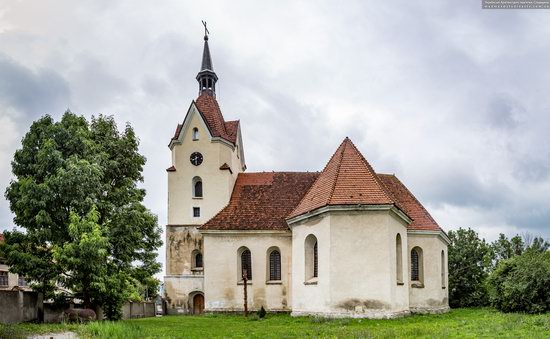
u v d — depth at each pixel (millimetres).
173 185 45750
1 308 28141
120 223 33875
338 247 33438
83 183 31266
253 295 40406
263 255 40938
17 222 31547
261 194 45031
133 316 44188
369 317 32250
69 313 29656
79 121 34344
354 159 36750
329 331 25578
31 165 31906
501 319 29797
